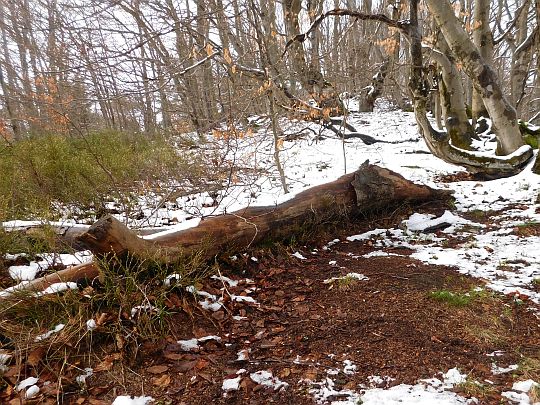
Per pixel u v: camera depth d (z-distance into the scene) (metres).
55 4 8.52
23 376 2.40
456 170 7.57
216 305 3.17
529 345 2.65
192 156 6.91
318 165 8.38
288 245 4.39
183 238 3.51
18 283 3.04
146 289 3.04
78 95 8.06
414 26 5.62
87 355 2.57
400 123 14.03
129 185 5.82
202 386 2.37
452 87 7.80
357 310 3.13
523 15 11.63
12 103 10.52
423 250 4.32
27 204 4.70
